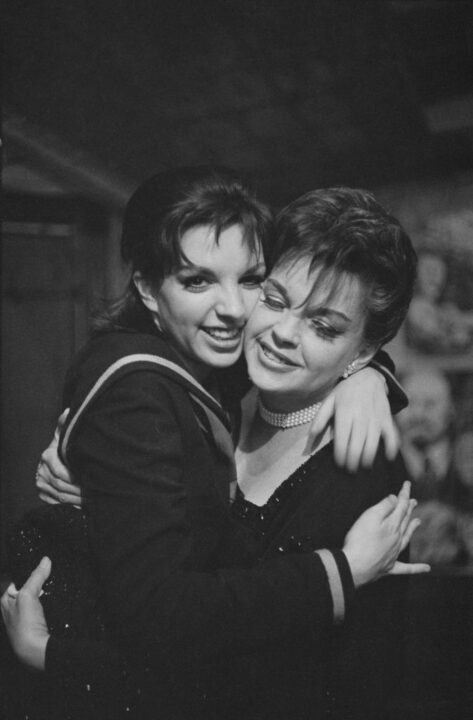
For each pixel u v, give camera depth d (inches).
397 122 139.1
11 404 163.3
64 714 42.8
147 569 39.1
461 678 61.4
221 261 45.0
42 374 166.1
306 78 119.1
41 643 44.1
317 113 134.5
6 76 109.1
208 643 38.6
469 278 165.6
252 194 47.2
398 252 45.7
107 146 139.7
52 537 47.7
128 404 42.0
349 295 44.8
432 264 167.5
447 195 165.2
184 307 46.0
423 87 125.9
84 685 42.9
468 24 103.9
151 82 116.5
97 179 151.0
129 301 50.6
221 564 46.3
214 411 45.9
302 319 45.6
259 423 54.2
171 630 38.3
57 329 167.0
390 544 44.1
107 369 43.7
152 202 46.9
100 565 41.0
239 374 56.1
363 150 153.3
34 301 166.4
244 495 50.7
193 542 43.6
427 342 168.7
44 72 109.6
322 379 47.1
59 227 165.2
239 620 38.9
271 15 99.1
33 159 142.3
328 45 108.2
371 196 47.6
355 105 129.8
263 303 46.8
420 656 64.8
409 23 104.6
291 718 45.3
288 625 40.0
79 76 111.7
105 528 40.8
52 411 165.5
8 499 161.3
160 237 45.4
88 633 44.7
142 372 43.4
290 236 45.9
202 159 151.3
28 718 43.7
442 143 148.9
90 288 168.4
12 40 99.9
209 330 46.4
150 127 134.5
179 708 43.5
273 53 109.1
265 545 46.3
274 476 50.2
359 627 47.1
